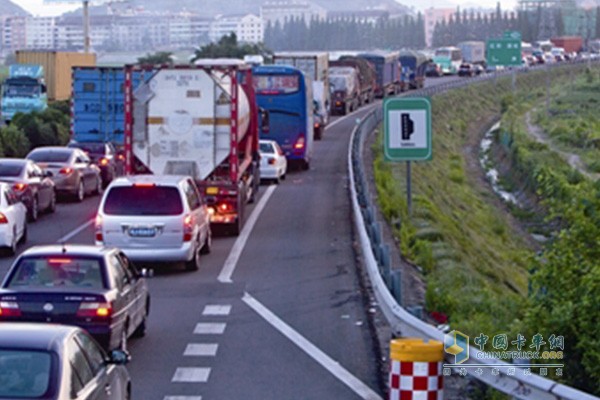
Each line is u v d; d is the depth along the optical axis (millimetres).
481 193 72438
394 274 19109
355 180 42906
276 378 17172
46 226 36594
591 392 16109
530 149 83625
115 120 54531
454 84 128750
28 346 10922
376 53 125500
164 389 16422
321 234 35250
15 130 63094
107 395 12062
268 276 27391
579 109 123625
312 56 80688
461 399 15258
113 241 27078
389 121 30656
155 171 33969
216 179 34219
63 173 43062
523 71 168750
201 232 29172
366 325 21359
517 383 12562
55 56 92312
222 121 33906
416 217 40125
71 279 17438
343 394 16156
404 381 13906
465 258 35844
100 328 16812
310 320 21922
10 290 17016
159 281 26594
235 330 20969
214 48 133625
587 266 17891
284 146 58156
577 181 66250
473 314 20938
